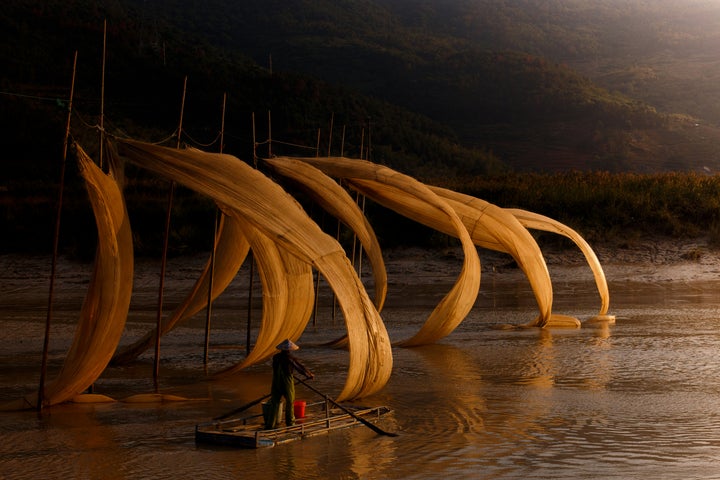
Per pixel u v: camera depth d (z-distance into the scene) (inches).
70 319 1051.3
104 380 690.2
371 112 4033.0
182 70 3720.5
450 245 1569.9
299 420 509.4
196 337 926.4
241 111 3489.2
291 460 434.9
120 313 600.7
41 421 539.8
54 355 801.6
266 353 725.3
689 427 494.3
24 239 1621.6
